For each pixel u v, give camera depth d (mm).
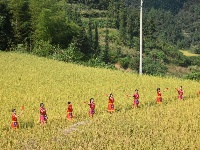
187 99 37344
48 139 23562
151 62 140500
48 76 50656
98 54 137125
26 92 39438
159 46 190250
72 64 68000
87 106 33844
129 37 189500
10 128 26875
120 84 45844
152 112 30750
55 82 46094
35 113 31109
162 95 39625
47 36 92812
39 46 85625
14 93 38562
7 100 35406
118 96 38188
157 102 35250
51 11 94812
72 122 28000
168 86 45844
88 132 24766
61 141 23094
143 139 23281
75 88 42156
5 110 31797
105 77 51406
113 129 25344
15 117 26594
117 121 27766
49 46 84312
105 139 23391
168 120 28484
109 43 174625
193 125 26688
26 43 93375
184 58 186625
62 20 96625
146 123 27359
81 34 115750
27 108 32656
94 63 77312
